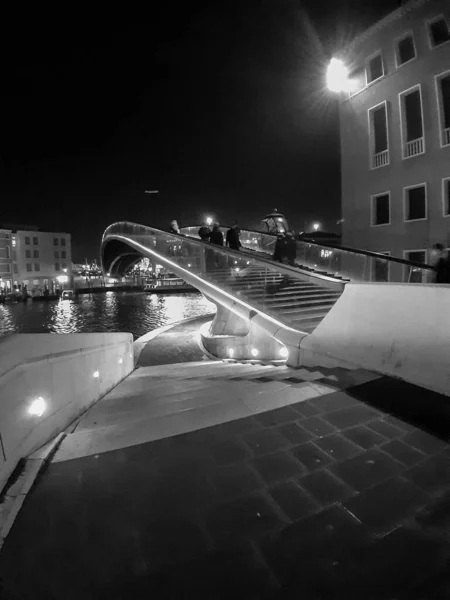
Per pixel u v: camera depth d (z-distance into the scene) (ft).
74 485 7.90
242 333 48.65
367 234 59.62
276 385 14.82
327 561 5.76
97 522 6.73
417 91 52.03
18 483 7.89
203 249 49.19
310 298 35.29
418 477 7.87
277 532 6.39
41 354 10.72
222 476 8.06
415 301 14.38
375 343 16.01
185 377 24.04
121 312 135.54
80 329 98.02
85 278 297.53
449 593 5.15
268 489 7.57
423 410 11.12
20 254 230.68
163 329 67.46
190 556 5.91
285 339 23.85
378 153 57.62
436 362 12.84
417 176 51.85
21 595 5.29
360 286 17.83
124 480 8.02
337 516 6.76
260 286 40.32
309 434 9.89
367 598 5.09
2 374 8.32
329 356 19.02
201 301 178.09
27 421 9.48
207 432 10.18
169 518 6.79
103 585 5.41
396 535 6.27
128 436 10.14
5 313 141.18
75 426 12.39
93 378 16.52
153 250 70.13
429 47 49.29
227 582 5.40
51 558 5.93
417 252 52.49
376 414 10.98
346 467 8.31
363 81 58.80
